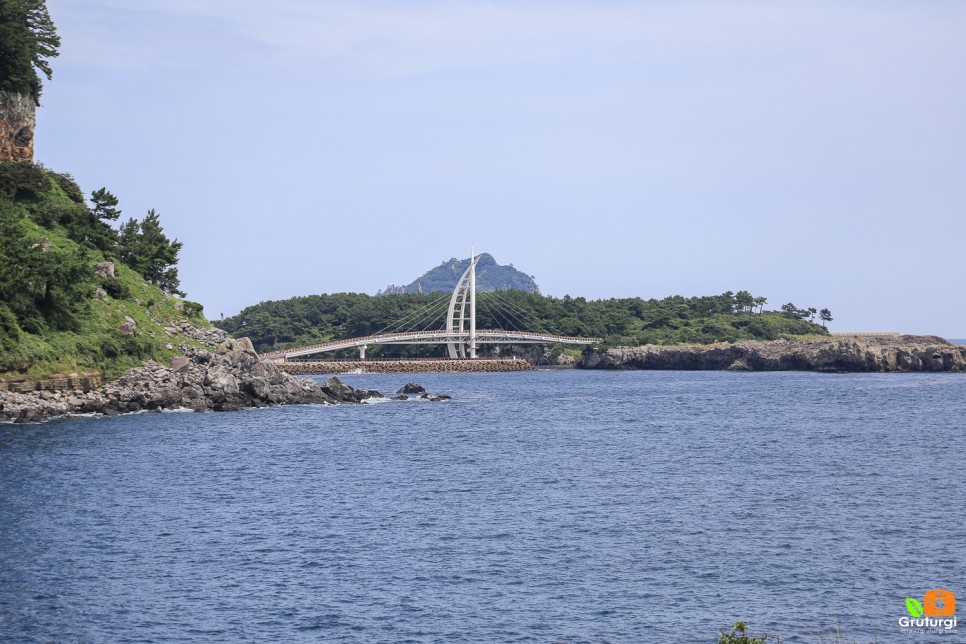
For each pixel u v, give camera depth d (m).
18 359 161.88
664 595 69.19
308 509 95.38
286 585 71.25
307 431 158.62
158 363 188.50
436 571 74.44
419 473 117.12
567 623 64.12
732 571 74.25
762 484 108.44
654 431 164.75
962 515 91.44
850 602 67.75
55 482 107.69
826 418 185.38
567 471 118.69
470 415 194.38
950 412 196.12
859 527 87.00
